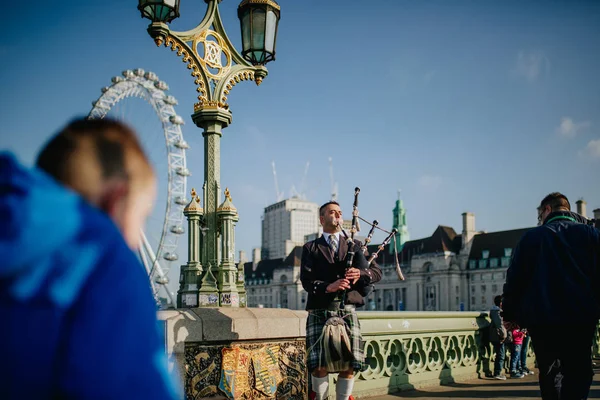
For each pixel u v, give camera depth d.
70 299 1.11
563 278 4.39
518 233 106.88
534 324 4.45
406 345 8.05
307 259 4.80
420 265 118.12
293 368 5.54
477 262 110.00
